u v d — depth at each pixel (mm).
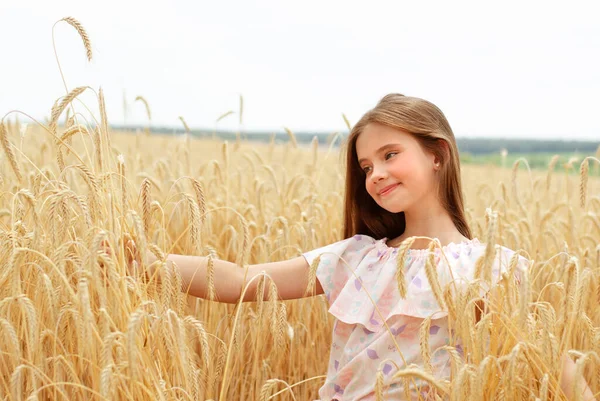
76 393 2156
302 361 3270
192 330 2758
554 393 2070
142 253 1984
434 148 2654
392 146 2586
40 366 2018
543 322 2018
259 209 3906
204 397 2754
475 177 8719
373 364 2473
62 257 1991
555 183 6406
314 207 3996
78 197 2084
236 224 3898
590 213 3803
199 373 2523
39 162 4391
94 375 2000
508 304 2217
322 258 2730
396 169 2576
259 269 2719
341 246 2766
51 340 2164
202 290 2627
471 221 3930
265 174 5133
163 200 3797
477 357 1998
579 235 4129
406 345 2441
